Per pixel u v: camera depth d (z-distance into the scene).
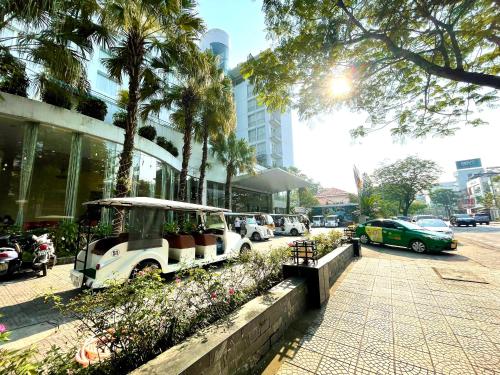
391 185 33.06
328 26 3.68
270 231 15.88
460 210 68.25
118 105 12.46
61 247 7.64
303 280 3.81
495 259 7.62
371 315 3.54
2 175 8.57
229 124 13.43
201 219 7.64
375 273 5.93
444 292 4.52
